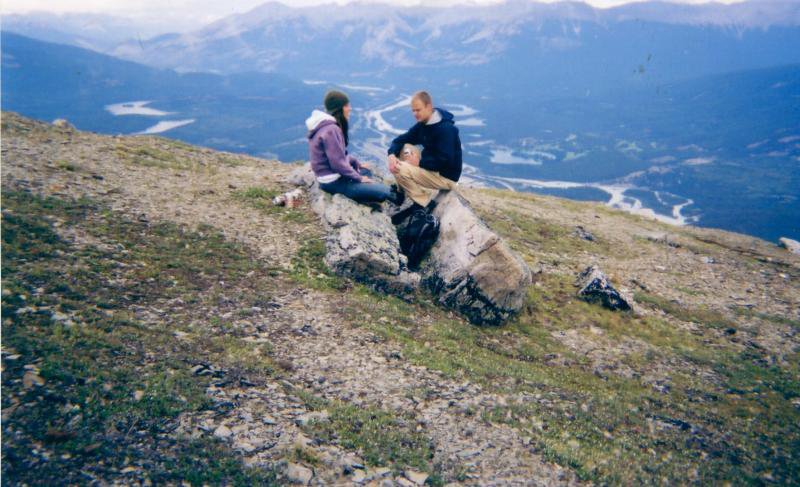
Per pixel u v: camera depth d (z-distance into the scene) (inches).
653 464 348.8
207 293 451.2
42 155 705.0
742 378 595.5
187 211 636.1
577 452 332.8
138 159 820.6
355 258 534.0
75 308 350.9
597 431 384.8
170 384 291.4
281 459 257.4
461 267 564.7
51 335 303.4
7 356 265.7
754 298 937.5
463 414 354.3
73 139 868.6
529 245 983.0
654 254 1136.8
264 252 573.0
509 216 1174.3
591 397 452.4
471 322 577.3
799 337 764.6
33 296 347.9
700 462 378.9
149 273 452.4
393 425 320.5
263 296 471.5
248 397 307.9
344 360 395.5
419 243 599.2
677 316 774.5
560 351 566.9
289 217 682.8
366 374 382.9
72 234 481.4
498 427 345.4
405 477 269.3
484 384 413.1
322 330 436.8
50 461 208.7
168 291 434.3
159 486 215.8
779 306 909.8
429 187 600.1
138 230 542.3
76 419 239.5
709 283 989.2
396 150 598.5
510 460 307.6
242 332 399.2
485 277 567.8
